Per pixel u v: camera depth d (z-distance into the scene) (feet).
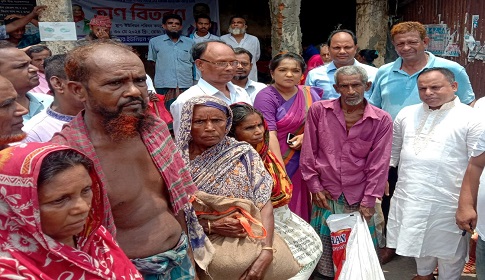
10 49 8.53
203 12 31.63
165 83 23.22
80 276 4.44
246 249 7.13
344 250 9.87
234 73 10.77
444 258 10.46
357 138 10.11
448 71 10.28
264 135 8.73
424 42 12.11
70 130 5.23
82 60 4.90
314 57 22.04
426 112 10.62
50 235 4.36
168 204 5.94
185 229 6.50
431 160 10.23
